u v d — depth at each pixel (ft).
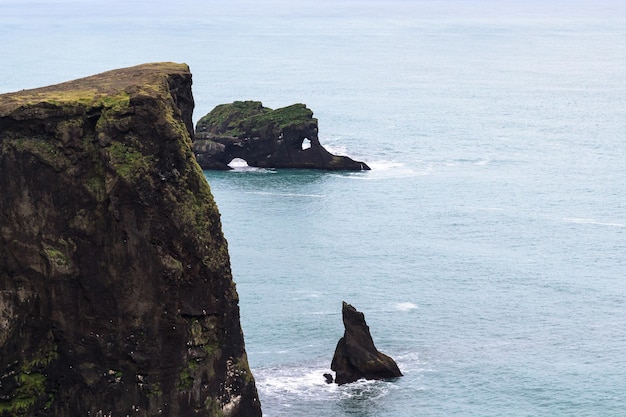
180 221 245.24
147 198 242.58
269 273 600.80
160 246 245.24
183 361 251.60
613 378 460.55
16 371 248.52
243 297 553.64
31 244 245.65
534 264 634.84
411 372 460.55
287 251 654.53
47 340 249.96
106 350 249.55
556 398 441.27
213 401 256.93
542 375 460.96
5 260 246.27
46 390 251.39
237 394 261.85
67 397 252.21
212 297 252.83
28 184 243.81
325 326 510.17
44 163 242.78
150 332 248.32
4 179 243.81
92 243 245.04
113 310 247.50
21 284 246.88
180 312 249.34
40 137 244.22
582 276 611.88
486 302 558.97
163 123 243.19
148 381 250.57
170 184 245.24
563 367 471.21
